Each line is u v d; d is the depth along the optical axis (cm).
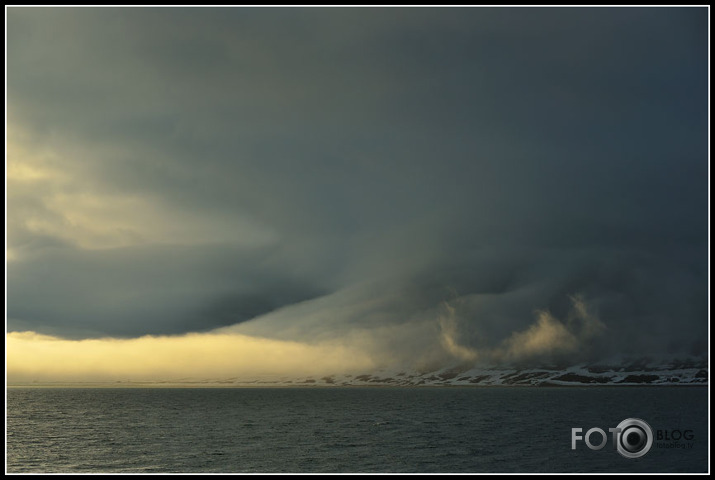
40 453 12550
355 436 15375
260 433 16250
